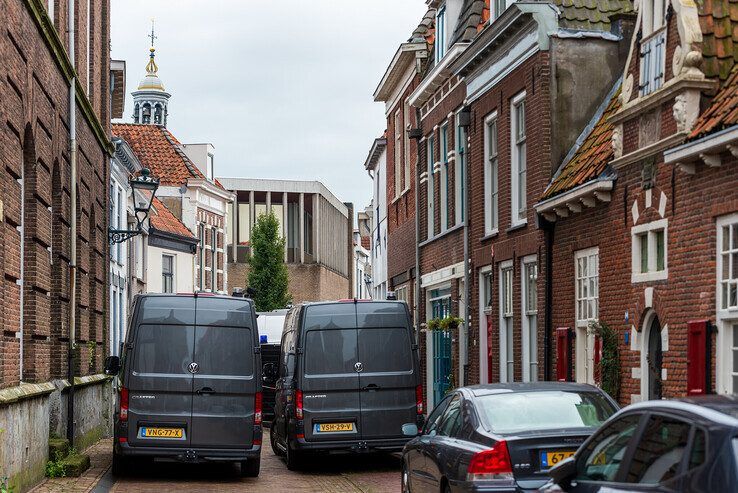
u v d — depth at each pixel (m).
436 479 11.31
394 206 38.06
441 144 29.50
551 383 11.45
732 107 13.46
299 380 20.11
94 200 24.95
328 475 19.67
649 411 6.74
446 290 29.59
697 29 14.72
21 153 15.26
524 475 10.00
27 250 16.75
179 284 51.22
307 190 94.12
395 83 37.38
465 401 11.25
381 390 20.25
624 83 17.06
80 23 22.92
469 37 26.42
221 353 18.61
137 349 18.39
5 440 13.58
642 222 16.16
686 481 5.89
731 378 13.59
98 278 25.80
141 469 20.33
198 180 58.06
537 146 20.50
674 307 15.05
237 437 18.50
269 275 69.25
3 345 14.08
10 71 14.23
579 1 20.73
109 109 28.12
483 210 24.41
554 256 19.92
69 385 20.06
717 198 13.84
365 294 119.50
